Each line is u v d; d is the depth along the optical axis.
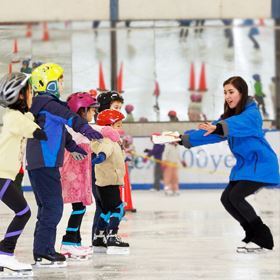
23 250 10.66
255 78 34.28
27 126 8.30
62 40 29.72
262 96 30.28
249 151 10.05
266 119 30.20
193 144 10.10
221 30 35.41
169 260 9.77
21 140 8.55
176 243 11.45
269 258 9.89
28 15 25.55
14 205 8.50
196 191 23.36
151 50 34.47
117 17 25.73
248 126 9.86
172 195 21.88
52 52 29.61
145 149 23.78
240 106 10.11
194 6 26.14
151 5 25.89
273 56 36.81
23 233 12.59
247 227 10.37
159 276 8.59
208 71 34.84
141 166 24.28
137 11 25.83
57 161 8.90
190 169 24.23
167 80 34.31
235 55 35.84
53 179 8.94
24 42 26.39
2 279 8.41
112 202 10.31
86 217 15.20
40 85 9.05
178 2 26.03
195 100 32.69
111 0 25.64
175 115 27.66
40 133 8.34
